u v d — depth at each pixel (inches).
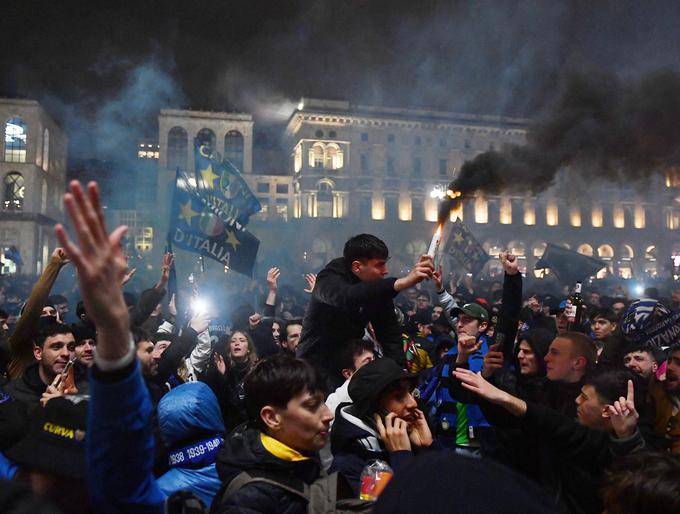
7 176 2128.4
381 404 127.9
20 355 206.7
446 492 39.4
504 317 174.1
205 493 126.0
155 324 302.7
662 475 82.4
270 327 316.2
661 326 216.4
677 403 171.8
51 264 205.8
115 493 69.2
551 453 125.5
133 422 67.7
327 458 144.9
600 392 133.4
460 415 205.0
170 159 2669.8
